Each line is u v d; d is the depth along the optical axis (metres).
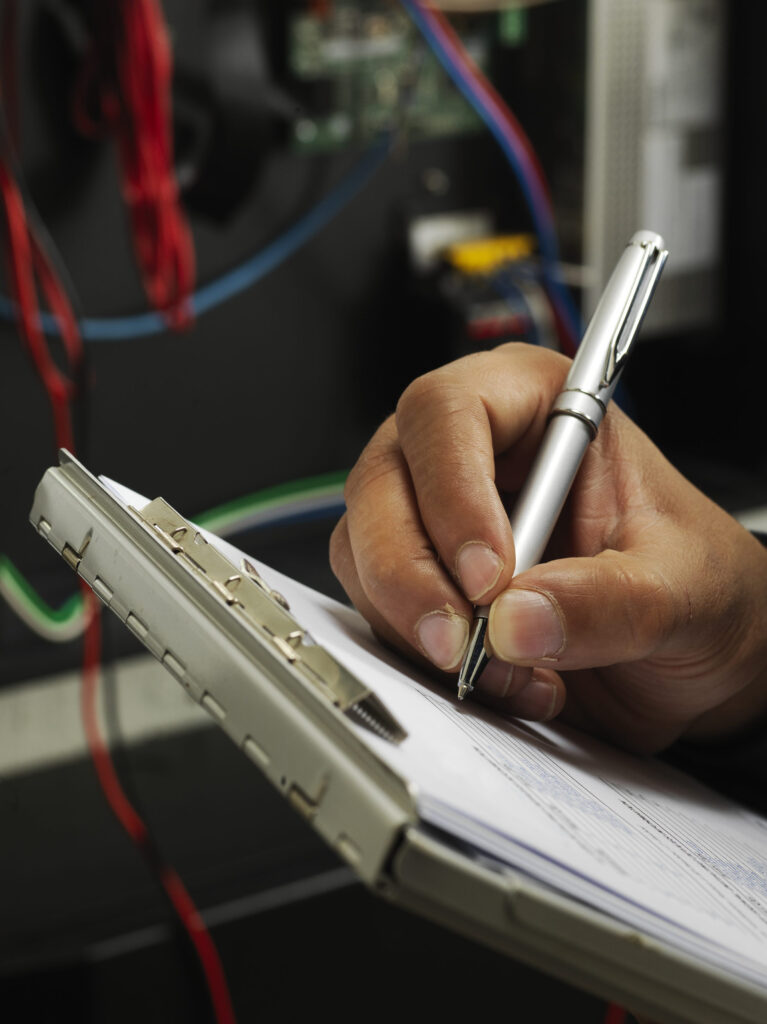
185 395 0.79
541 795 0.23
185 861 0.54
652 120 0.82
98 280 0.74
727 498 0.86
